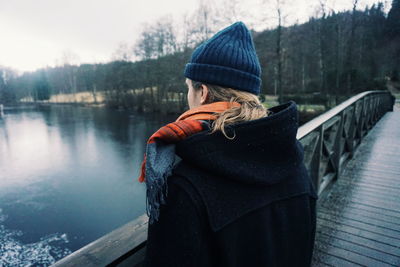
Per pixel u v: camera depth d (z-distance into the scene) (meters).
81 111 46.47
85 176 12.90
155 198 0.45
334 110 2.98
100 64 68.00
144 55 40.69
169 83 34.31
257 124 0.49
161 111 35.09
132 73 44.12
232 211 0.48
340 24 22.34
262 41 21.33
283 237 0.58
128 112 40.25
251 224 0.51
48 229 8.31
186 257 0.45
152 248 0.50
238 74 0.56
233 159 0.48
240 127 0.48
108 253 0.74
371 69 30.09
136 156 15.93
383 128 6.90
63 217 9.01
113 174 13.02
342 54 23.97
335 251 1.96
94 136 22.38
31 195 10.93
